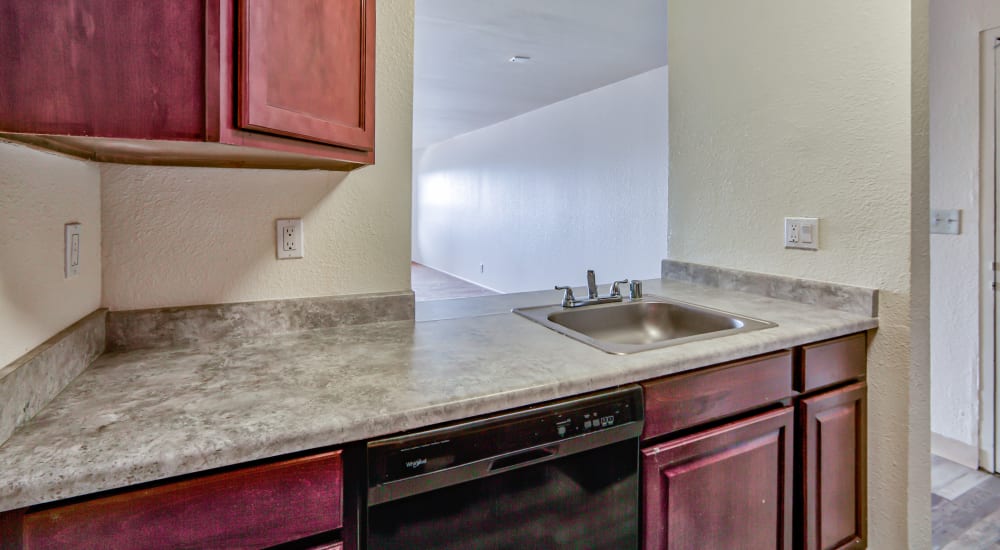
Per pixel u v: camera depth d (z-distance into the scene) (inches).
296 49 33.4
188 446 26.5
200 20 27.8
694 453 44.6
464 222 323.3
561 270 219.9
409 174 55.9
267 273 49.4
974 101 85.9
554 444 37.0
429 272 365.4
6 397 26.6
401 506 32.4
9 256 28.6
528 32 129.1
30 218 31.0
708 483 45.5
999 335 85.7
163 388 34.8
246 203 48.1
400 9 54.1
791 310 61.3
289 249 50.2
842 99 60.4
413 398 33.4
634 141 174.6
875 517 59.5
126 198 43.6
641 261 174.2
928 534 59.6
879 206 57.6
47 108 25.2
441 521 33.8
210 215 46.7
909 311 55.7
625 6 113.2
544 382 37.0
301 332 50.4
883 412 58.2
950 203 90.0
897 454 57.3
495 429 34.9
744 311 60.7
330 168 50.9
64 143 32.6
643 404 41.6
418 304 66.3
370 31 41.7
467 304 66.7
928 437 58.5
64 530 24.5
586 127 199.3
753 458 48.4
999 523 74.2
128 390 34.4
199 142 29.2
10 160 28.7
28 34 24.8
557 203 220.5
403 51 54.5
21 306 29.9
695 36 79.0
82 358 38.0
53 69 25.3
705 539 45.7
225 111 28.6
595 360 42.3
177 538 26.6
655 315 67.8
